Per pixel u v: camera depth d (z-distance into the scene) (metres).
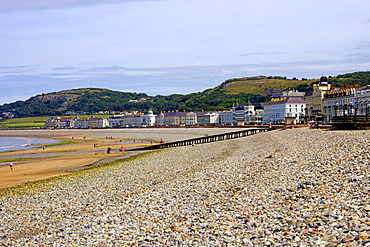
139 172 47.12
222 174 34.41
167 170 45.31
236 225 18.55
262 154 44.88
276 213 19.25
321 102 174.75
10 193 39.50
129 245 17.94
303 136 60.06
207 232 18.17
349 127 67.44
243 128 163.75
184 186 31.31
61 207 29.67
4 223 26.05
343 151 34.12
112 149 103.12
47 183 45.16
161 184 34.56
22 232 23.30
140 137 176.62
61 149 109.62
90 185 40.03
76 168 61.38
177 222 20.80
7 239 21.94
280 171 30.36
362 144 36.22
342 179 23.52
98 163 67.19
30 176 54.09
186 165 47.88
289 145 49.16
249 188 26.14
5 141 180.00
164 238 18.25
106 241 19.06
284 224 17.42
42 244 19.94
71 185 41.53
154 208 24.92
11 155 93.44
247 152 52.25
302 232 15.99
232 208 21.66
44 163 71.62
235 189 26.70
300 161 33.31
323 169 27.69
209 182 31.38
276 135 76.50
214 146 78.06
